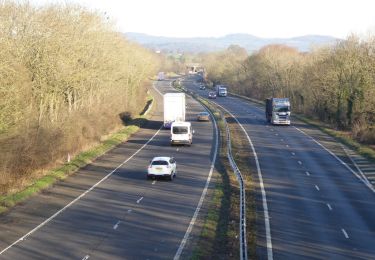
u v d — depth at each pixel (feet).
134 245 95.25
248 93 561.43
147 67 432.66
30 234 101.35
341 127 289.33
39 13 188.96
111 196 134.31
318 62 333.42
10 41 157.58
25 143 145.28
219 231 104.94
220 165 178.40
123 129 265.34
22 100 142.31
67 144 183.83
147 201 129.29
